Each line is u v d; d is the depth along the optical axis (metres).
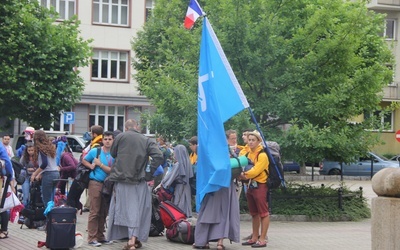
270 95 17.39
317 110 17.14
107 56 45.72
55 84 28.98
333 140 17.02
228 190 11.89
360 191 18.81
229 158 11.71
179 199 14.34
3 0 27.98
